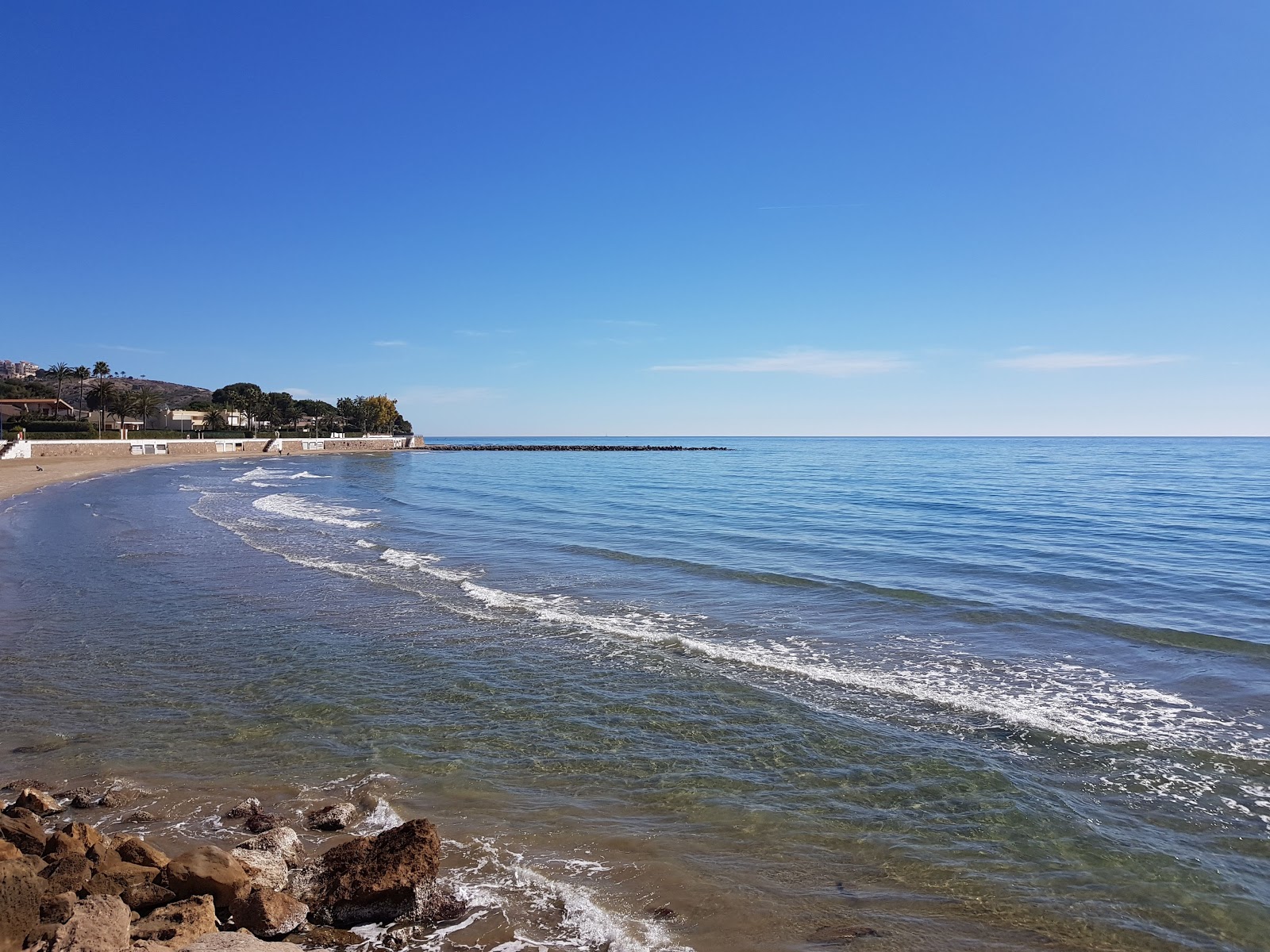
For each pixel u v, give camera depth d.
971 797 7.81
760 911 5.84
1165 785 8.06
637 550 24.14
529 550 24.34
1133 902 6.00
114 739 9.36
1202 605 16.14
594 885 6.21
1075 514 33.25
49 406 107.81
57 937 4.70
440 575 19.89
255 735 9.50
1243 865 6.55
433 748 9.12
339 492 50.97
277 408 156.12
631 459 123.81
